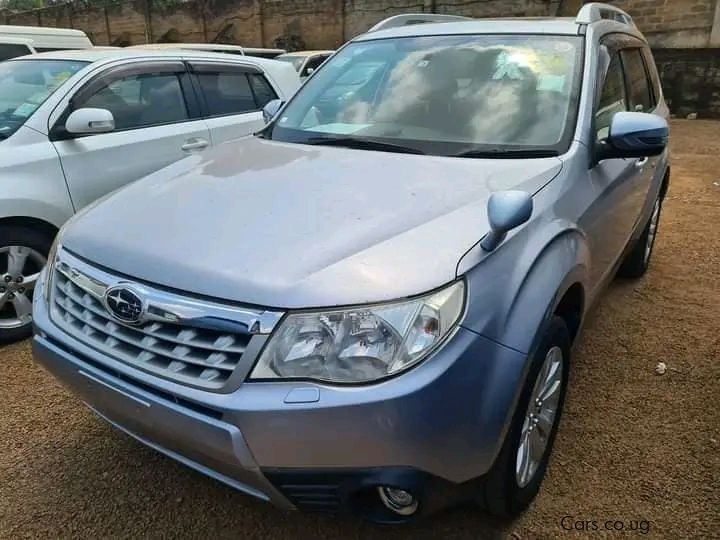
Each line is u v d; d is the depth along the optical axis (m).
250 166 2.62
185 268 1.87
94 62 4.35
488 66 3.02
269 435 1.69
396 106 3.01
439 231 1.96
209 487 2.50
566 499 2.39
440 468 1.77
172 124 4.65
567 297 2.43
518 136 2.68
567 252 2.25
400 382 1.67
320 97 3.32
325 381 1.69
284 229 1.99
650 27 14.05
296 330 1.71
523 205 1.92
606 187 2.81
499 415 1.84
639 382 3.21
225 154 2.88
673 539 2.20
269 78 5.61
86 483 2.52
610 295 4.33
